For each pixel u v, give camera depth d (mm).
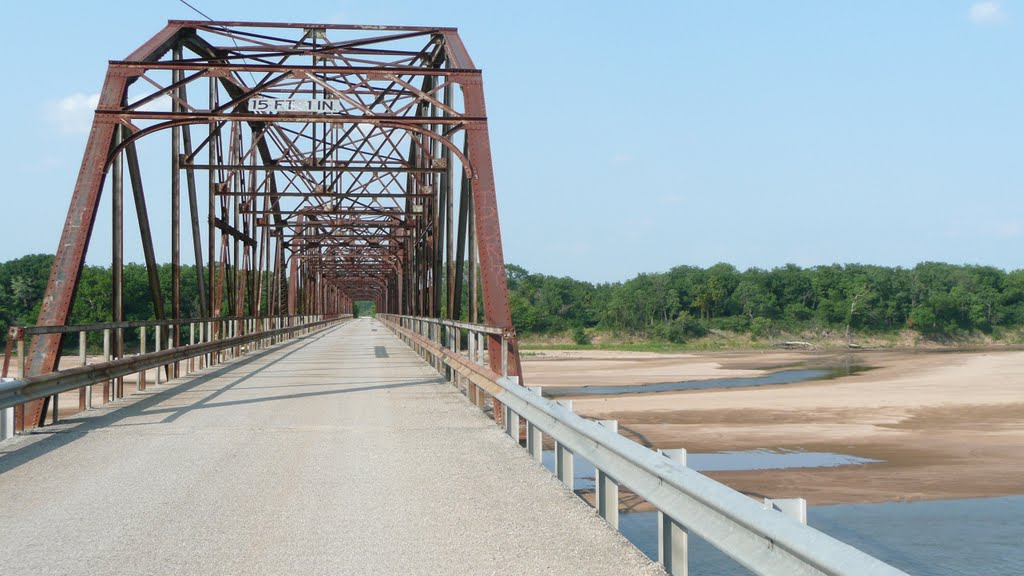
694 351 90312
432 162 26141
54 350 11070
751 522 3322
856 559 2572
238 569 4715
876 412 22094
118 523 5770
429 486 6969
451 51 20719
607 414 21297
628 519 9430
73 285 12531
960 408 23188
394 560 4891
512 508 6199
